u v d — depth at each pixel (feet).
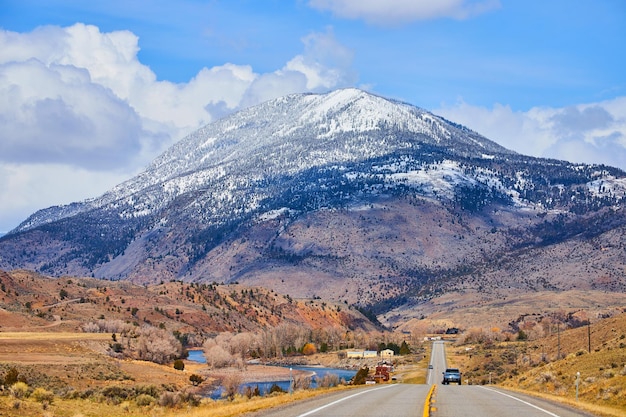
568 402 130.00
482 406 116.57
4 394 137.69
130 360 454.81
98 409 139.74
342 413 100.83
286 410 105.60
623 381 151.64
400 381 370.73
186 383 369.91
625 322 280.31
